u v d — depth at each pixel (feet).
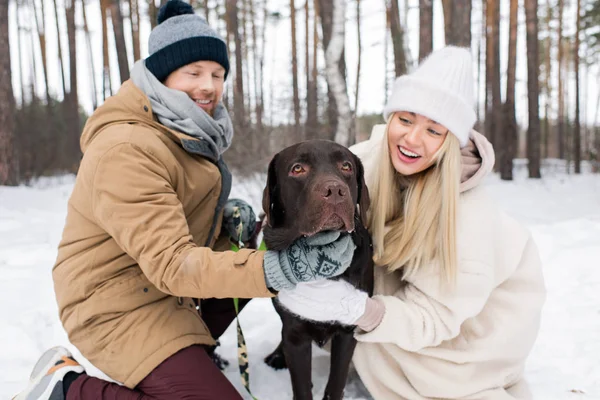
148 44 6.69
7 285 11.23
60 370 5.78
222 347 8.76
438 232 6.07
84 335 5.79
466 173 6.36
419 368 6.39
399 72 28.96
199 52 6.45
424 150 6.02
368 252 6.19
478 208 6.30
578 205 26.84
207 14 53.88
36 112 46.62
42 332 8.99
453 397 6.39
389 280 6.92
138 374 5.48
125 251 5.48
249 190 21.90
